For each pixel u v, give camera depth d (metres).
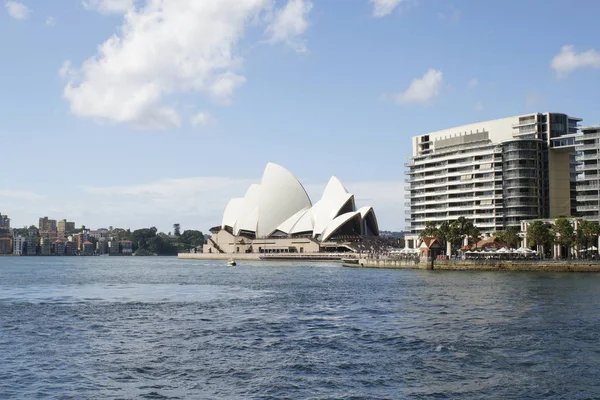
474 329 54.69
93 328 57.50
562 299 77.81
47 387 36.03
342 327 57.00
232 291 98.50
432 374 38.72
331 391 35.09
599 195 165.88
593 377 37.91
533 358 42.91
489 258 152.88
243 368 40.56
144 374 39.09
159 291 100.06
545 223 175.12
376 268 176.75
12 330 56.38
